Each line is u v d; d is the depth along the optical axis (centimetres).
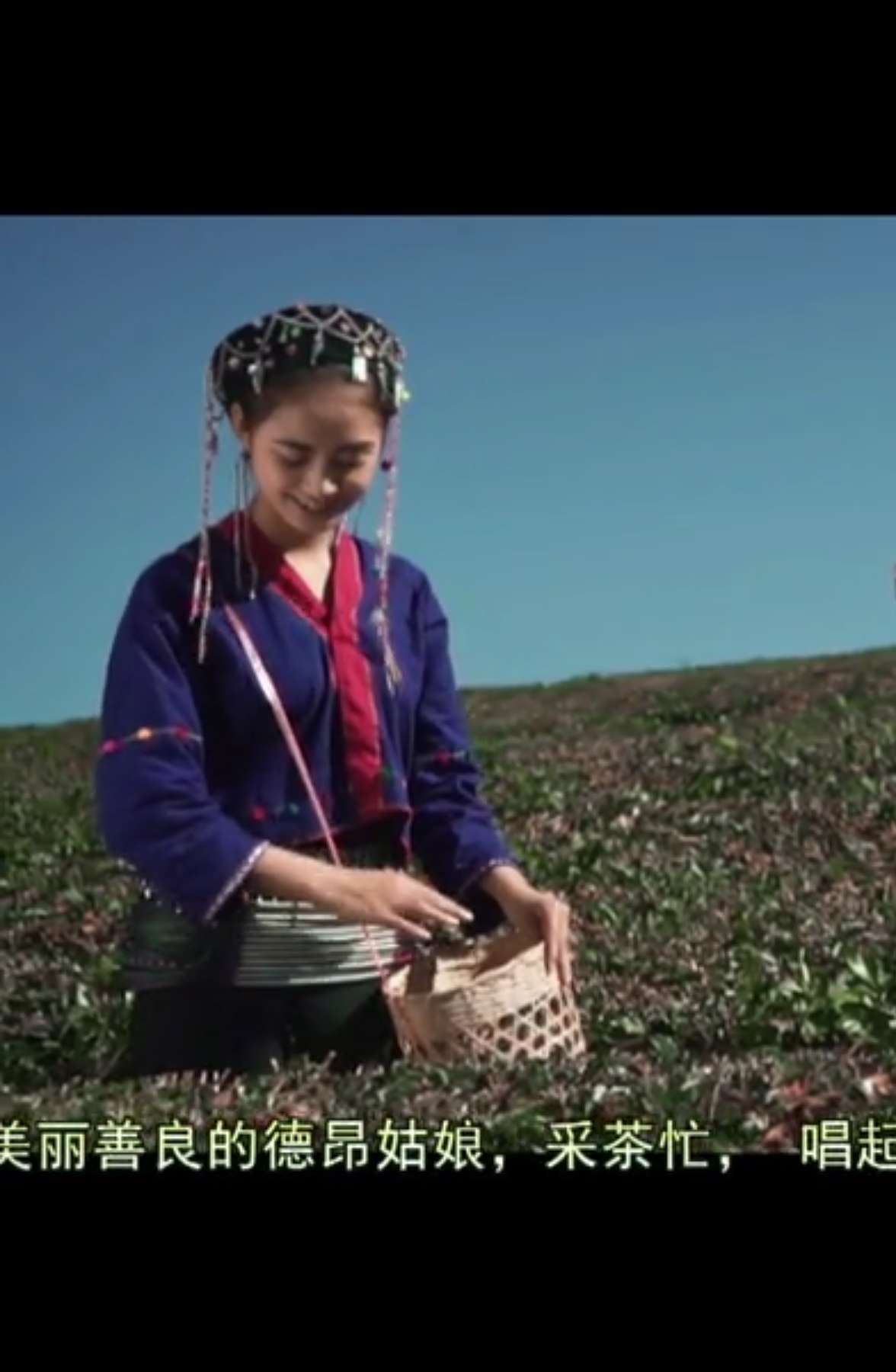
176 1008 500
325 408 464
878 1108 505
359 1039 509
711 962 769
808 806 1266
